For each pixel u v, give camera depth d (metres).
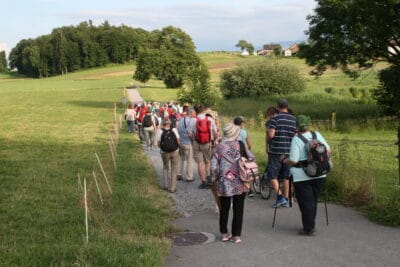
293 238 7.51
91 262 5.93
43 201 10.12
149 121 19.89
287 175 9.52
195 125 11.72
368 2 29.19
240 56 168.88
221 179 7.20
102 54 163.62
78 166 14.95
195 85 37.00
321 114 39.00
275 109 10.08
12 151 19.20
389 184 11.30
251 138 24.47
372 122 32.56
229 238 7.46
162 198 10.71
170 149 11.34
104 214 8.87
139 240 7.11
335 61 34.22
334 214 8.88
